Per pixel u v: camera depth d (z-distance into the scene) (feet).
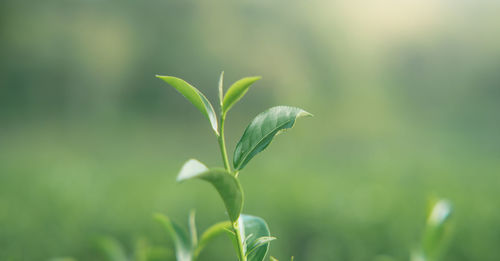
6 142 48.19
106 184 23.53
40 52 68.74
